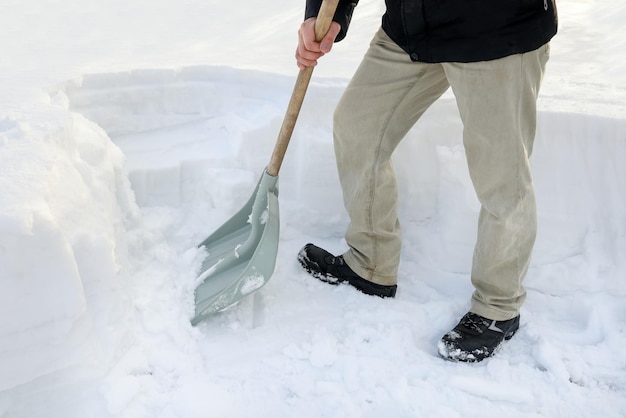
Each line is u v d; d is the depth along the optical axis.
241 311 1.97
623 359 1.86
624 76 2.80
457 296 2.13
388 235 2.03
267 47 3.09
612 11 3.87
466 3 1.55
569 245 2.19
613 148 2.19
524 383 1.78
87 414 1.54
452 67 1.68
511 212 1.75
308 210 2.33
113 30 3.27
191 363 1.74
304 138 2.29
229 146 2.39
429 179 2.29
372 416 1.67
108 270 1.66
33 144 1.66
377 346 1.88
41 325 1.44
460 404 1.70
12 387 1.46
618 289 2.09
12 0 3.78
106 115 2.39
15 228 1.36
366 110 1.85
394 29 1.72
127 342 1.72
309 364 1.80
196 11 3.75
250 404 1.66
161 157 2.31
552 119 2.22
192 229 2.24
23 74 2.36
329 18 1.68
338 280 2.12
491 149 1.68
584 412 1.71
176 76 2.48
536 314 2.06
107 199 1.88
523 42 1.56
